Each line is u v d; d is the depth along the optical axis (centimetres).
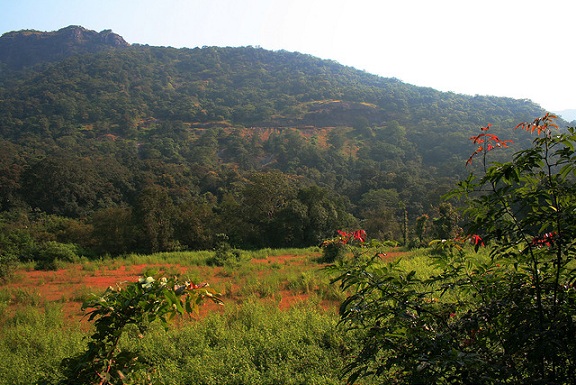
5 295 1186
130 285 206
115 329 207
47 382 226
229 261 1842
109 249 2648
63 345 642
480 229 223
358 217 4559
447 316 237
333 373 507
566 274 215
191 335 664
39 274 1752
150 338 640
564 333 190
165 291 192
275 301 991
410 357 198
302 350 586
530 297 213
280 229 3092
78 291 1214
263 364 568
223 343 646
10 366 582
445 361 182
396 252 2212
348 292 994
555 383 180
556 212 201
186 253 2489
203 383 515
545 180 216
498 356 207
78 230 2712
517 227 213
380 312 226
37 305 1105
